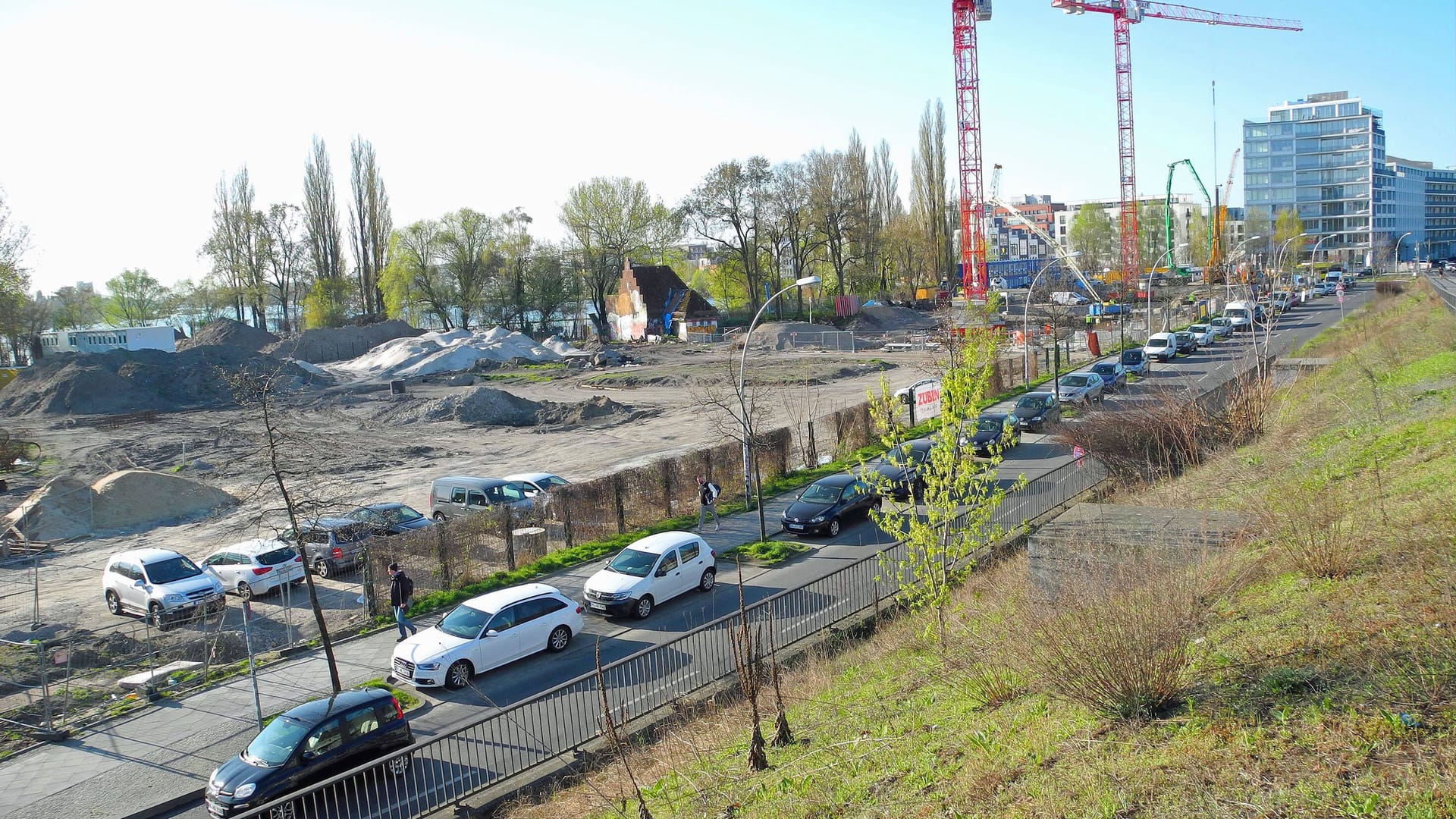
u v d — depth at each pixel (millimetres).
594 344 98875
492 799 11750
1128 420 23516
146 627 18781
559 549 24453
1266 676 8398
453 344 85562
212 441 45250
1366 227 155750
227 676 17203
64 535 29078
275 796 11781
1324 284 96125
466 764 13016
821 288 112250
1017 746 8727
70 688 16891
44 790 13219
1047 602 10719
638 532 25484
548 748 13148
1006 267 118750
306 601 21797
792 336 88438
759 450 28906
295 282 101438
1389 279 98938
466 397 53906
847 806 8719
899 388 53281
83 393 60375
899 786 8820
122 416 55969
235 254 95500
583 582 21594
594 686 15414
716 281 116625
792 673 14758
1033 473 29172
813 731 11305
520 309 104750
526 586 18203
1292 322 65625
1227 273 64062
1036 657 9578
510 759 12648
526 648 17203
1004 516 21109
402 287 98750
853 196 103438
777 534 25203
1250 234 146000
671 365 77438
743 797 9703
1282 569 11227
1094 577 10344
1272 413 26156
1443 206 185625
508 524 22844
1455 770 6250
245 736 14734
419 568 20969
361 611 20500
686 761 11469
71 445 47719
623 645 17859
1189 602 9781
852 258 107125
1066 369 53594
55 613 21609
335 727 12578
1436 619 8406
